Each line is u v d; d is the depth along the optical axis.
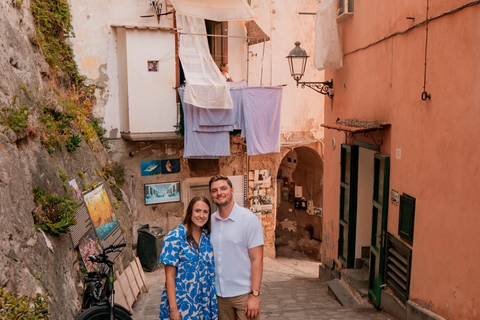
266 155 14.23
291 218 16.41
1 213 4.56
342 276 8.84
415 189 6.14
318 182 15.34
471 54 4.84
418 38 6.08
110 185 10.51
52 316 4.76
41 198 5.71
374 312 7.12
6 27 6.67
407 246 6.34
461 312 4.98
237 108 12.60
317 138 14.80
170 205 13.15
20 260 4.66
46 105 7.48
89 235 7.18
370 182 8.91
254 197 14.25
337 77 9.84
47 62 8.59
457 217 5.09
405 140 6.49
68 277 5.75
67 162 7.55
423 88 5.91
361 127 7.27
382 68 7.38
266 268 13.16
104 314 4.75
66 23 10.30
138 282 8.87
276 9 14.09
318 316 6.95
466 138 4.93
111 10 12.05
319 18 9.54
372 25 7.80
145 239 12.05
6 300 3.78
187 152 12.23
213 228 4.12
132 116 11.91
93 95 12.06
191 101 11.69
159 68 12.03
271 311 7.45
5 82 6.00
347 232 9.05
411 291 6.20
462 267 4.97
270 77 14.21
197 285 3.97
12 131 5.52
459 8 5.04
